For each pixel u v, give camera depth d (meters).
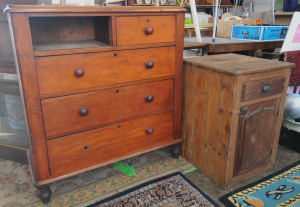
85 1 1.39
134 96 1.47
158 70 1.50
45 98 1.21
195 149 1.68
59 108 1.26
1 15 1.46
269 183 1.53
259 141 1.51
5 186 1.52
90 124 1.38
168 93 1.60
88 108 1.34
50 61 1.17
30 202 1.39
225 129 1.39
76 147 1.38
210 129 1.51
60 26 1.51
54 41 1.51
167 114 1.64
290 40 1.91
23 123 1.65
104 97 1.37
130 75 1.41
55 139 1.30
